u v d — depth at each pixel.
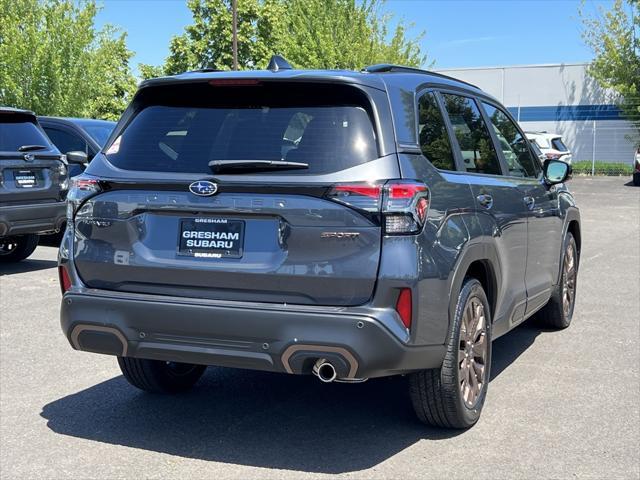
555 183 5.87
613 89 38.69
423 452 4.02
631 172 36.25
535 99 41.16
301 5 36.00
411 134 3.90
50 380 5.30
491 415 4.58
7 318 7.17
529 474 3.74
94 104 30.47
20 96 28.36
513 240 4.96
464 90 4.95
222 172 3.79
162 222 3.91
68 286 4.11
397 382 5.27
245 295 3.72
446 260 3.86
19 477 3.73
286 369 3.64
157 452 4.04
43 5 29.30
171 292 3.86
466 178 4.40
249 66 38.19
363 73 3.94
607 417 4.54
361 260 3.56
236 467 3.84
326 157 3.67
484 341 4.42
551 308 6.57
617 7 37.34
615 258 11.32
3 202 9.13
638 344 6.26
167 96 4.18
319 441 4.18
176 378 4.96
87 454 4.02
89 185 4.07
